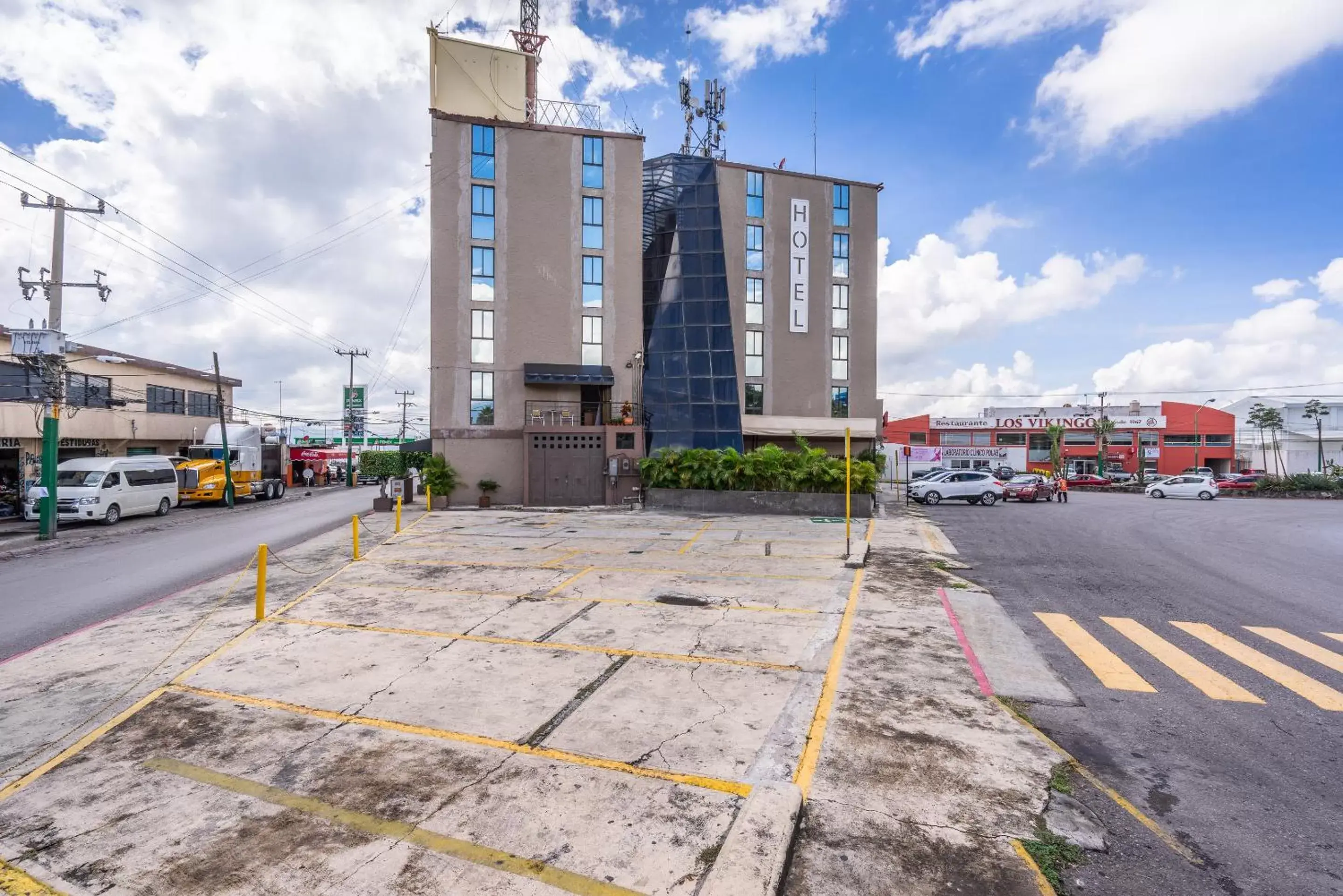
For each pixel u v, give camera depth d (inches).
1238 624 339.0
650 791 166.6
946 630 322.3
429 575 458.6
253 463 1202.6
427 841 145.1
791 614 351.3
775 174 1374.3
